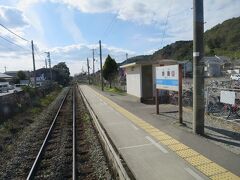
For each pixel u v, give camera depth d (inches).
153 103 780.6
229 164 275.1
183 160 295.3
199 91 389.7
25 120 725.9
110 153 340.5
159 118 535.8
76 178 311.3
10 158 404.2
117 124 506.3
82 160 371.6
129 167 285.6
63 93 1950.1
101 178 303.3
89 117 706.2
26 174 335.9
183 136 387.9
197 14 384.2
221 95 503.5
